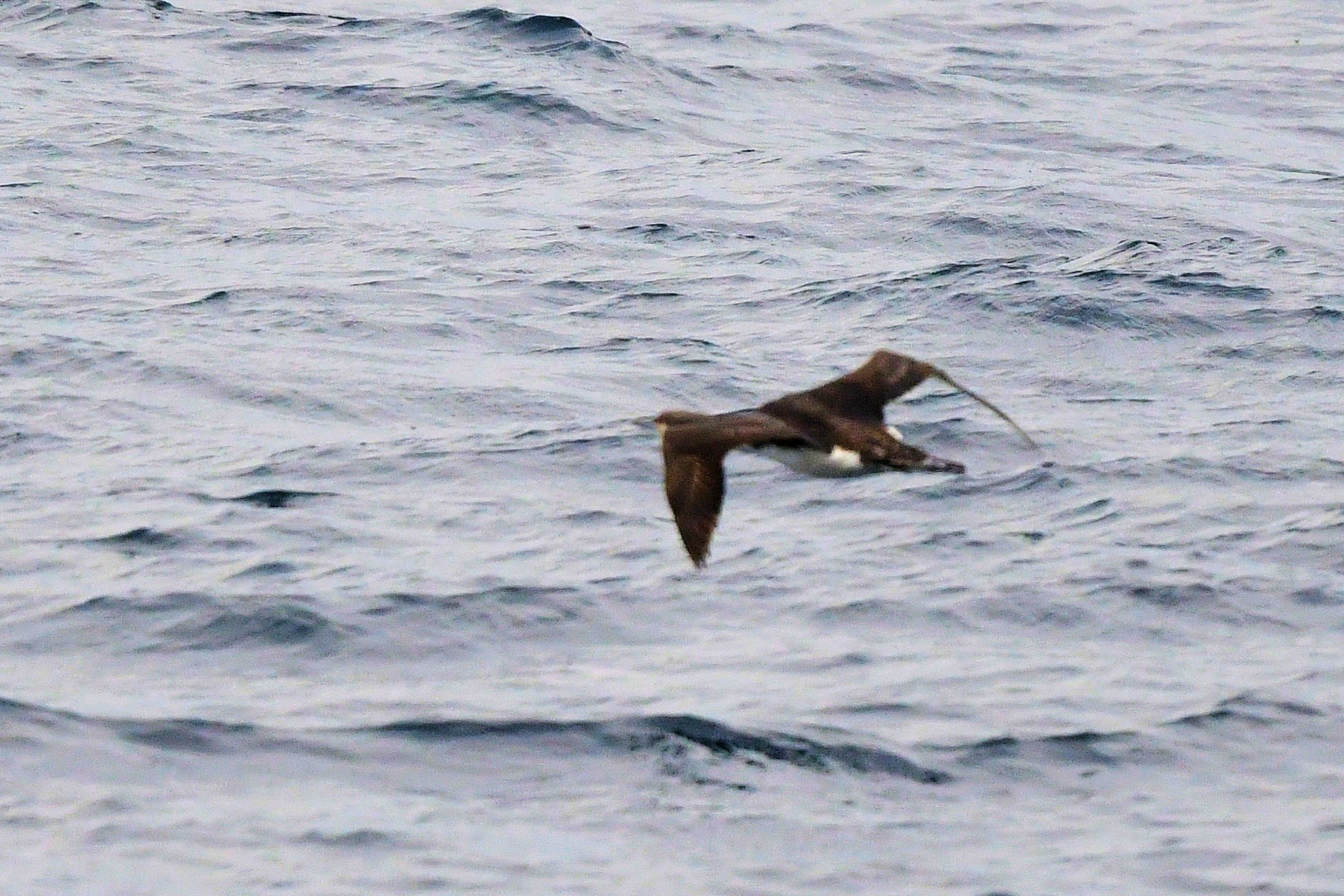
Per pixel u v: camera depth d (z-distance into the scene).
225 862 24.02
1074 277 55.56
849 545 36.12
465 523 37.44
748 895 23.58
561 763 27.11
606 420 44.19
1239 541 36.12
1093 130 85.62
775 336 52.25
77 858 24.03
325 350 49.72
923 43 103.00
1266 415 44.53
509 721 28.22
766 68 92.62
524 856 24.41
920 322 52.75
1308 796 26.38
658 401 46.31
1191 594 33.44
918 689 29.64
